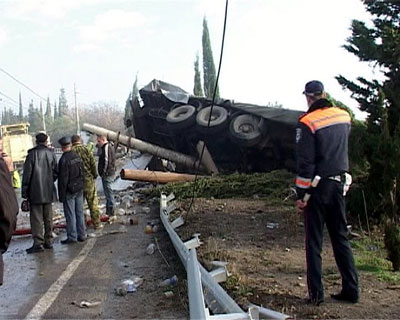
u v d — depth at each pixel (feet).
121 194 54.90
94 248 29.58
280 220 31.71
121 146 71.92
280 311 15.52
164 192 48.80
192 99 67.46
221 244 25.80
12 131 127.65
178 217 33.99
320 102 16.58
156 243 29.63
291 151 57.06
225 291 16.57
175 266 24.11
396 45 36.42
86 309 18.43
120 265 24.93
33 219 29.68
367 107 37.19
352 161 30.99
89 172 35.78
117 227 36.14
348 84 38.55
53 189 30.45
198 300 13.94
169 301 18.84
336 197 16.37
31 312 18.33
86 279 22.63
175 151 67.41
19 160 117.91
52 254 28.73
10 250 30.89
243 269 20.71
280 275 19.85
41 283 22.44
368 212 30.07
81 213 32.35
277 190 42.45
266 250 24.31
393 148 28.25
